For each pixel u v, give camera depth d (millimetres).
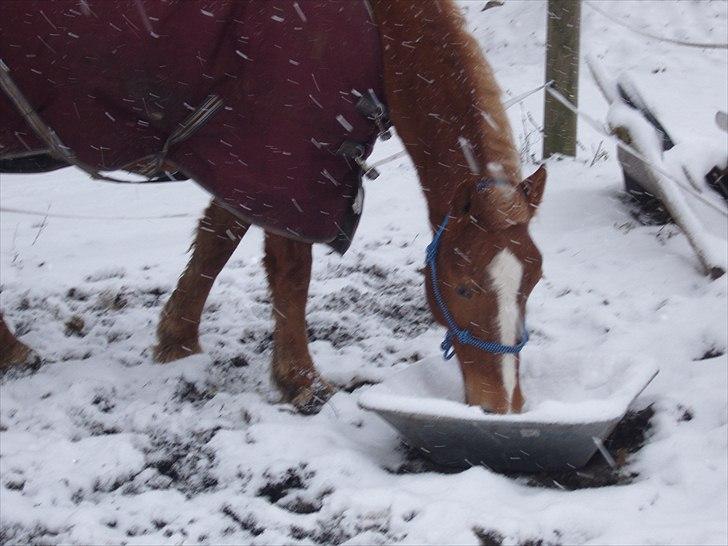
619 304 5727
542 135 8609
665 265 6066
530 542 3979
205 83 4613
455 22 4578
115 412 4863
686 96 10836
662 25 12820
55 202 7852
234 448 4535
